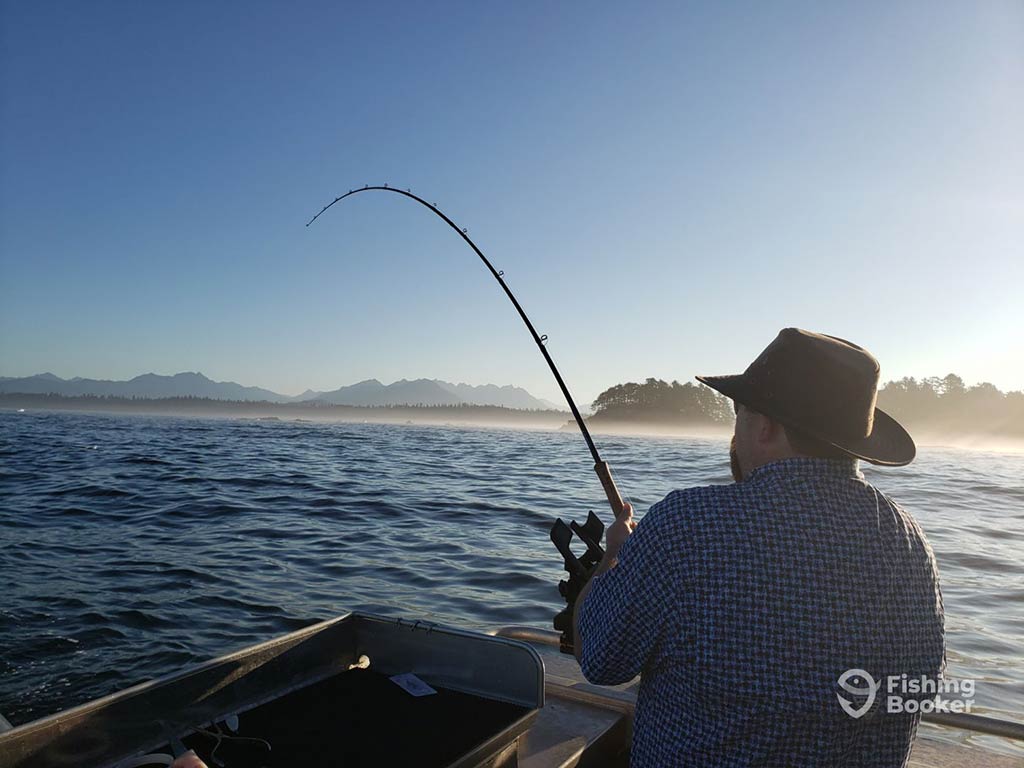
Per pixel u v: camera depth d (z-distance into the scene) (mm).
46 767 1443
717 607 1230
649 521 1337
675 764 1300
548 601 7000
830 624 1210
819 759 1225
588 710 2316
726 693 1232
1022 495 20344
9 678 4871
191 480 16750
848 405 1288
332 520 11461
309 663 2027
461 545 9664
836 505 1276
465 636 1997
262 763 1591
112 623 6016
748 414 1412
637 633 1319
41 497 13430
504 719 1828
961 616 6762
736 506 1278
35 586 7059
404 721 1810
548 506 14070
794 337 1367
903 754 1308
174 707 1679
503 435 94562
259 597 6883
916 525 1382
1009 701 4562
